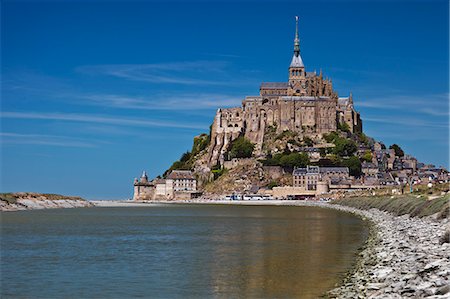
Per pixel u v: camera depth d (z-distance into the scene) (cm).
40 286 6588
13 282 6819
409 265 5788
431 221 10712
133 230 14450
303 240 10988
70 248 10200
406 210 14350
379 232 10981
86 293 6209
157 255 9112
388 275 5522
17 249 10031
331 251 9112
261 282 6588
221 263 8131
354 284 5772
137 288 6419
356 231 12531
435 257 5969
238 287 6350
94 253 9438
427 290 4416
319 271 7156
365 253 8219
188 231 13988
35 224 16862
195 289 6306
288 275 6962
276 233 12812
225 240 11419
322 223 15625
